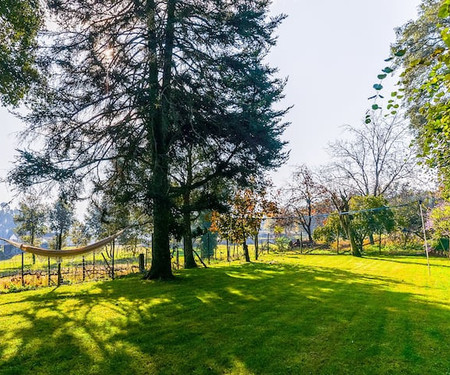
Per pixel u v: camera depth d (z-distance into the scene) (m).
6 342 5.47
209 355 4.87
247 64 11.13
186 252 16.98
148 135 11.14
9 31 10.79
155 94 9.87
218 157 12.48
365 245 28.61
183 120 10.88
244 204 18.98
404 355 4.79
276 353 4.91
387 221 21.66
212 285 10.55
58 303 8.42
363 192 30.41
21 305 8.28
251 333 5.79
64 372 4.37
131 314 7.15
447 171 5.84
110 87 10.86
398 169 28.47
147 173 11.16
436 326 6.07
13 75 10.16
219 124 11.04
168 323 6.44
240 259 22.98
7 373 4.34
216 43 11.24
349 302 8.04
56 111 10.80
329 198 28.00
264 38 11.80
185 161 12.91
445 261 17.45
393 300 8.23
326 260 18.92
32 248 6.87
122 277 14.12
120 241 21.88
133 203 11.70
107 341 5.48
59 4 10.69
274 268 15.30
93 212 24.14
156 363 4.62
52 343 5.41
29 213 25.16
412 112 13.76
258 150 11.65
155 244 11.99
